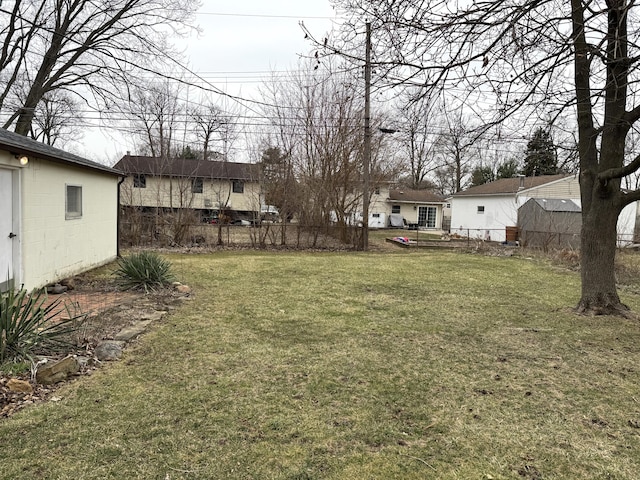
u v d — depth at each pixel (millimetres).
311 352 4168
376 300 6676
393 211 32656
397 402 3125
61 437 2506
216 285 7578
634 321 5512
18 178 5812
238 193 27672
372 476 2246
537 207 17859
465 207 24547
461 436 2672
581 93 5395
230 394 3174
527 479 2252
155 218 14703
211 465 2297
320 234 15883
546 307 6363
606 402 3197
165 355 3953
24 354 3344
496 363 3986
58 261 7027
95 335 4305
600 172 5711
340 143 15898
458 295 7215
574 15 4402
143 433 2588
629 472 2328
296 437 2607
